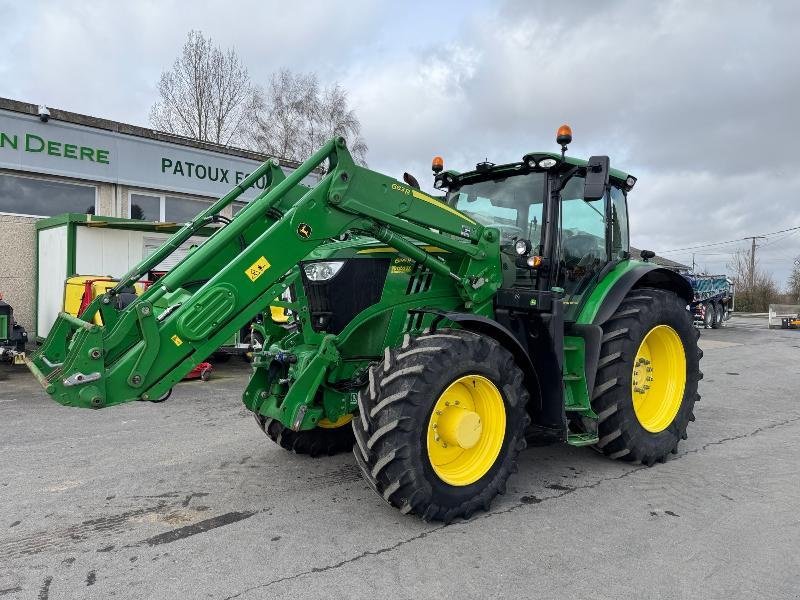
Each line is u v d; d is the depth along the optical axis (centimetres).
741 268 5119
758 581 283
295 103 2919
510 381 368
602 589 274
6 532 331
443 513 338
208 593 267
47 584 275
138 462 457
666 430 473
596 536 331
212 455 475
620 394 438
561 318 403
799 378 934
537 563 298
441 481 338
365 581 279
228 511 362
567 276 461
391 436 324
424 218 382
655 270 492
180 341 325
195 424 577
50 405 662
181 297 366
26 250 1089
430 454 344
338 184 350
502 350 368
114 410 638
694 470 451
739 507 376
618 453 452
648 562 301
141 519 349
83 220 988
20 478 420
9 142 1038
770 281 5012
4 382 797
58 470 438
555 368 400
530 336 410
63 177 1113
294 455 473
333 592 269
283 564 295
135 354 316
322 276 395
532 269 439
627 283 459
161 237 1112
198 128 2669
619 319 446
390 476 324
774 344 1497
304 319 391
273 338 432
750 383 882
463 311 418
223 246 339
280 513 358
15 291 1079
